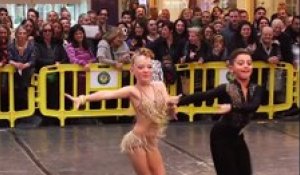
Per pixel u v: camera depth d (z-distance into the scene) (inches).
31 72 419.5
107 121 448.1
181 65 441.4
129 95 231.1
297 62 454.3
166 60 432.1
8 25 476.1
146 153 232.7
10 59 416.8
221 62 443.2
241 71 224.8
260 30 477.1
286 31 474.9
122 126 432.1
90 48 448.1
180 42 444.8
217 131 226.5
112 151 354.6
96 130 417.1
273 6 646.5
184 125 437.1
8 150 354.9
